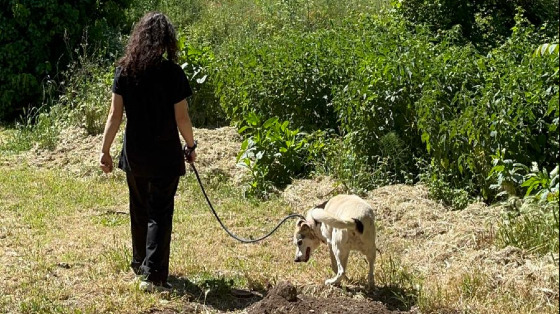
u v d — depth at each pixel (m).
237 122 10.96
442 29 13.02
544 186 6.50
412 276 6.13
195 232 7.66
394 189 8.47
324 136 9.88
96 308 5.46
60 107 12.41
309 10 16.81
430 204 8.03
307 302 5.55
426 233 7.39
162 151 5.65
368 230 5.65
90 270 6.35
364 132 9.04
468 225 7.23
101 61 13.30
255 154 9.20
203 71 12.09
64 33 13.38
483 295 5.64
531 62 8.58
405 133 9.04
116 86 5.63
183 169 5.79
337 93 9.64
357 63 10.30
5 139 12.12
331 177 9.05
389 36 10.94
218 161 10.08
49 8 13.22
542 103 8.05
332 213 5.88
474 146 8.06
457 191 8.11
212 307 5.65
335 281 5.86
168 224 5.80
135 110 5.60
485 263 6.27
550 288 5.62
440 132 8.34
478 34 13.30
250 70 10.98
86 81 12.80
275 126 9.38
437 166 8.45
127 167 5.71
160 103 5.59
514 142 7.88
